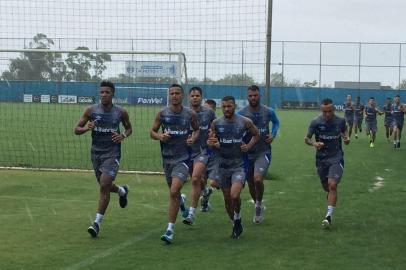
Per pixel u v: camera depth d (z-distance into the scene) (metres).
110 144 8.61
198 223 9.26
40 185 12.73
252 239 8.20
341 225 9.13
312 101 57.34
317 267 6.84
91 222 9.16
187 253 7.40
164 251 7.48
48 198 11.20
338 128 9.19
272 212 10.16
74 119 29.75
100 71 27.25
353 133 31.72
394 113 23.06
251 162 9.31
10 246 7.63
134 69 22.28
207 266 6.82
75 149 20.23
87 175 14.27
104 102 8.55
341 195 11.89
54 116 30.33
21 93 29.27
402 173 15.34
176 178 8.13
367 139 27.88
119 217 9.59
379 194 12.02
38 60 27.64
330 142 9.26
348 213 10.05
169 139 8.33
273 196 11.72
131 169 15.82
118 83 23.33
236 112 9.39
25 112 31.00
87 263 6.88
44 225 8.91
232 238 8.25
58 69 28.75
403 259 7.21
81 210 10.09
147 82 22.09
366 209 10.43
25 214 9.69
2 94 29.25
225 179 8.40
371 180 14.00
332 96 57.19
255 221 9.30
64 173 14.59
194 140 8.30
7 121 29.52
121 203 9.52
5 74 28.73
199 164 8.77
